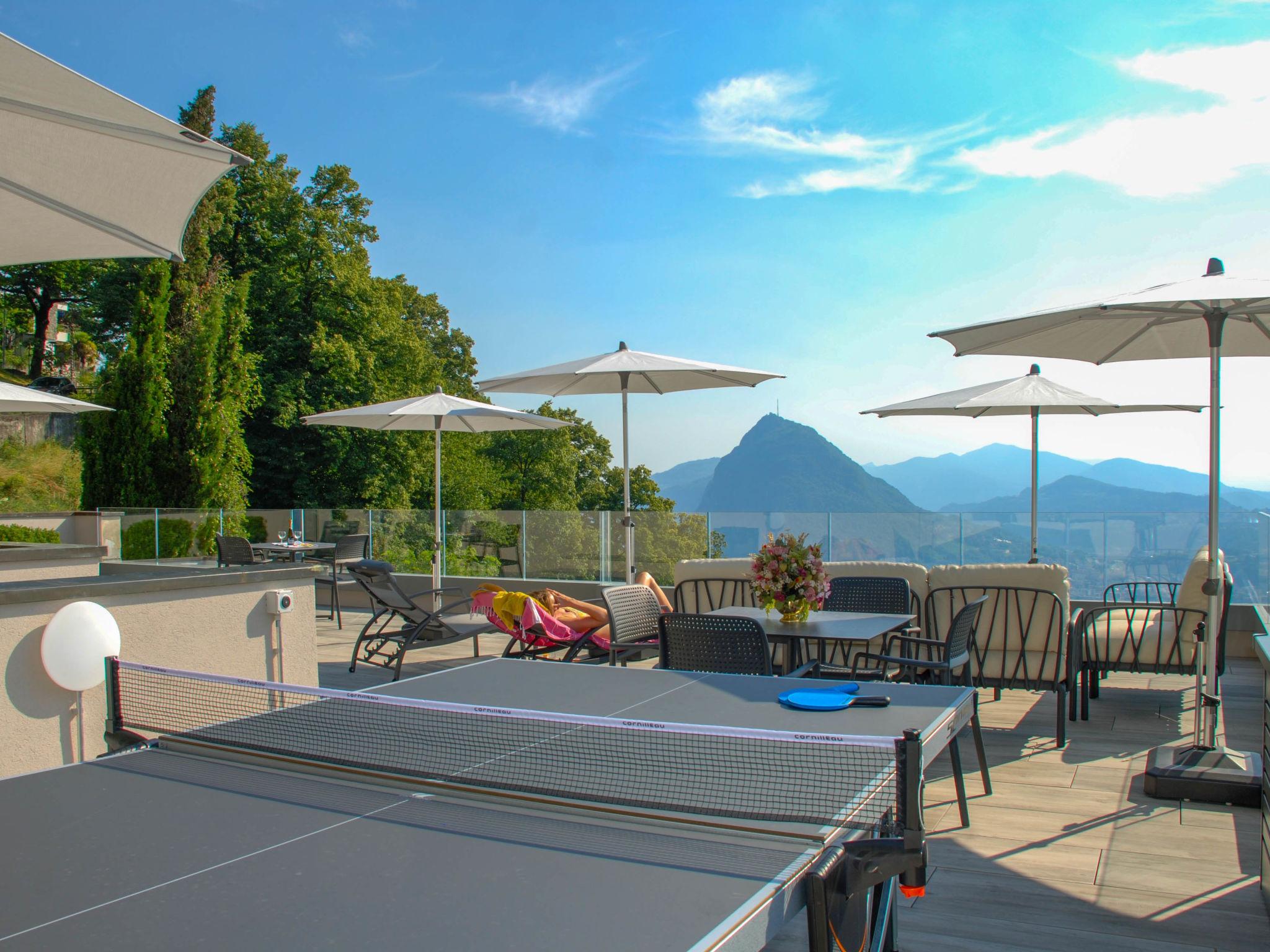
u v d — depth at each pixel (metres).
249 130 28.09
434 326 41.06
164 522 13.77
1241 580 7.75
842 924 1.68
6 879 1.42
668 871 1.44
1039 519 8.40
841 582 5.71
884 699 2.58
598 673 3.22
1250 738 5.28
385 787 1.91
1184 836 3.67
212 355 17.95
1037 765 4.70
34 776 2.00
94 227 3.39
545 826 1.67
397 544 12.39
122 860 1.50
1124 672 6.62
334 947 1.18
